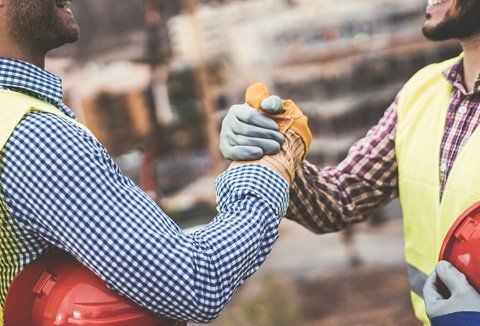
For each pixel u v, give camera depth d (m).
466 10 1.96
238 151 1.85
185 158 8.71
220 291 1.72
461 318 1.77
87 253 1.69
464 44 2.02
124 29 8.52
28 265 1.76
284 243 7.09
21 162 1.68
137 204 1.71
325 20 8.05
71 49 8.42
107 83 8.55
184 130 8.73
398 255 6.11
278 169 1.85
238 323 4.97
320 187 2.19
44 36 1.80
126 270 1.68
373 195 2.22
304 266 6.18
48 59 8.36
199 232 1.77
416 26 7.63
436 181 2.03
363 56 7.75
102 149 1.75
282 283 5.76
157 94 8.76
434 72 2.13
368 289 5.34
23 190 1.69
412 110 2.14
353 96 7.73
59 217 1.68
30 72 1.79
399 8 7.67
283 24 8.34
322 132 7.82
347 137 7.69
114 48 8.52
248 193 1.80
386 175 2.21
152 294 1.69
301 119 1.92
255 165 1.84
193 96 8.80
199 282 1.70
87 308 1.73
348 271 5.86
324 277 5.78
